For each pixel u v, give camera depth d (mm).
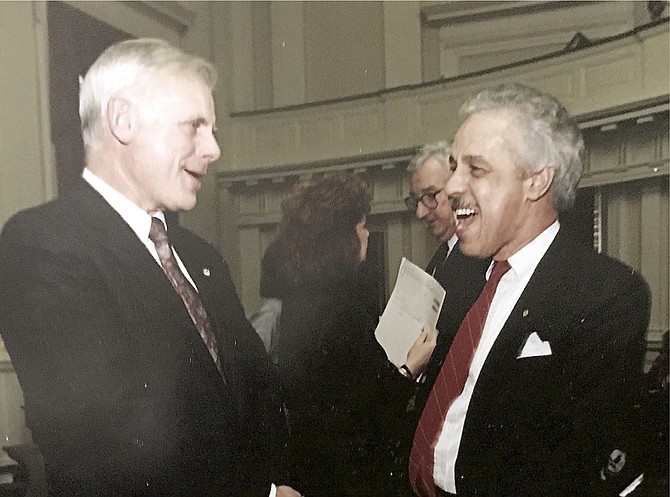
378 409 1515
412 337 1524
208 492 1370
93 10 1512
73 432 1307
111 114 1389
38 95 1489
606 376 1490
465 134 1466
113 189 1388
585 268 1486
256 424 1433
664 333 1479
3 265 1280
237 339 1426
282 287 1475
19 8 1505
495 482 1526
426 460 1519
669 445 1507
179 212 1426
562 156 1455
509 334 1494
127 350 1286
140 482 1334
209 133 1452
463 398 1520
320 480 1494
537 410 1505
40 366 1279
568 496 1511
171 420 1326
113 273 1282
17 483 1377
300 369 1485
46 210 1319
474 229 1482
